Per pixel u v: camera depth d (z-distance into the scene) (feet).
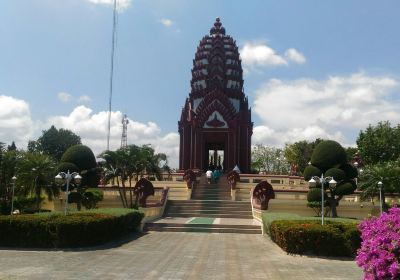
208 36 206.08
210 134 186.50
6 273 47.34
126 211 84.64
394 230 33.19
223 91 193.57
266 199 106.52
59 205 132.87
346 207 126.41
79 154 118.52
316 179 80.28
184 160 188.34
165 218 114.62
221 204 128.36
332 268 54.03
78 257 58.70
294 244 63.72
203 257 61.31
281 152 313.32
